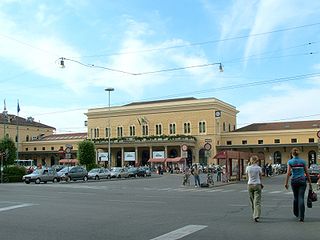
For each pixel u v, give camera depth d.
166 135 100.25
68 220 13.97
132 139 102.31
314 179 40.34
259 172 13.68
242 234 11.05
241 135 97.94
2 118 121.00
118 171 64.44
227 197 24.02
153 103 106.19
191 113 100.81
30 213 16.02
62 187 36.47
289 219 13.88
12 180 52.59
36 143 120.69
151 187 37.47
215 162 96.56
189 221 13.49
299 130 92.31
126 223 13.18
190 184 42.31
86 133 121.75
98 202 20.62
